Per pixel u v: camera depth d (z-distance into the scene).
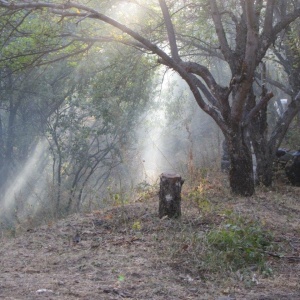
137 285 5.77
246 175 10.73
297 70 14.76
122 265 6.46
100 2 12.91
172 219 8.41
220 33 11.09
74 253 7.04
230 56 10.97
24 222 10.91
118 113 15.91
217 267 6.43
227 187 11.28
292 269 6.65
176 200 8.48
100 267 6.41
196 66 10.68
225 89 10.51
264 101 10.60
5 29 11.75
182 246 7.02
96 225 8.45
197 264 6.49
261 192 11.48
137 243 7.40
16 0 10.04
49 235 7.97
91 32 12.27
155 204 9.69
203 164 13.43
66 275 6.09
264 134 12.19
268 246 7.27
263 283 6.07
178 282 5.97
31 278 5.94
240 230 7.25
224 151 13.56
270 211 9.66
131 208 9.35
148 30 13.20
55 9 9.89
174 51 10.85
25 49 11.79
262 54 10.59
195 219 8.42
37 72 18.05
